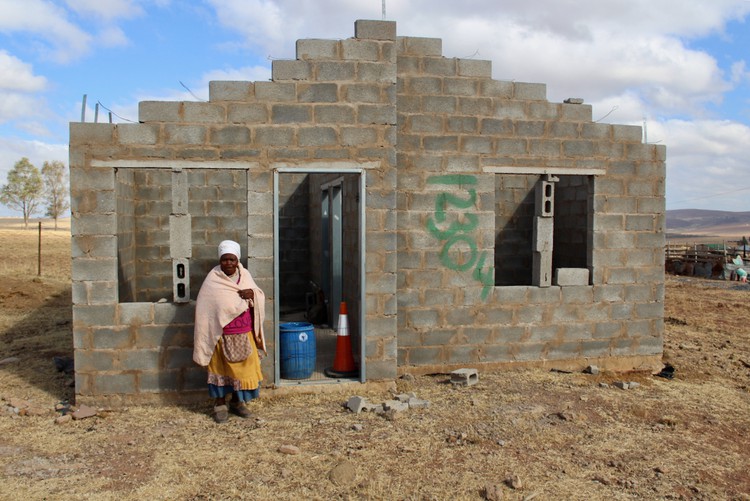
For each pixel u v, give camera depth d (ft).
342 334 27.12
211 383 22.13
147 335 24.09
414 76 28.48
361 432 21.29
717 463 19.70
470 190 29.04
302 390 25.41
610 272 30.78
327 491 16.89
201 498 16.48
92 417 22.90
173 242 24.25
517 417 23.04
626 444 20.97
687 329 44.62
